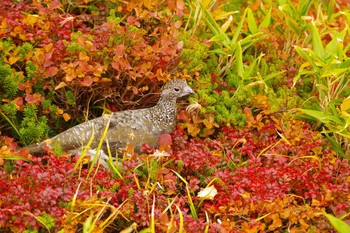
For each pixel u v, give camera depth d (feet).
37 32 27.25
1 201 21.48
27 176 22.66
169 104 26.81
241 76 29.14
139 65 27.35
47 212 21.76
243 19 30.09
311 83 32.09
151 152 25.58
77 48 26.50
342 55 28.60
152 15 28.68
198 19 30.68
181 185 24.79
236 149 26.94
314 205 23.58
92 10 30.89
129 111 26.61
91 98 28.02
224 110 27.73
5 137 25.45
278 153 26.43
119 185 23.52
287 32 32.30
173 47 27.45
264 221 23.61
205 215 23.53
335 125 28.25
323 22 32.78
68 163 23.49
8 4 28.22
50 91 26.96
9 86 26.04
